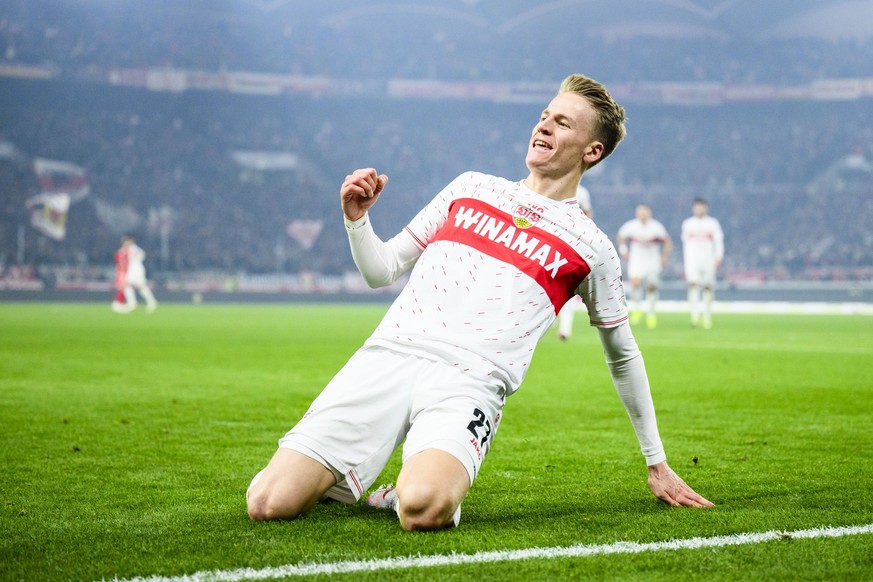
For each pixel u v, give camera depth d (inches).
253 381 344.5
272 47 2159.2
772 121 2217.0
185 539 120.4
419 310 139.3
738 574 104.7
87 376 355.3
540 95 2240.4
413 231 148.6
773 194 2001.7
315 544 116.9
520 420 252.4
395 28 2257.6
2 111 1892.2
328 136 2123.5
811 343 561.9
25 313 965.2
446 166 2126.0
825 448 206.2
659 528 127.7
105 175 1856.5
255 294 1545.3
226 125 2055.9
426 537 120.8
